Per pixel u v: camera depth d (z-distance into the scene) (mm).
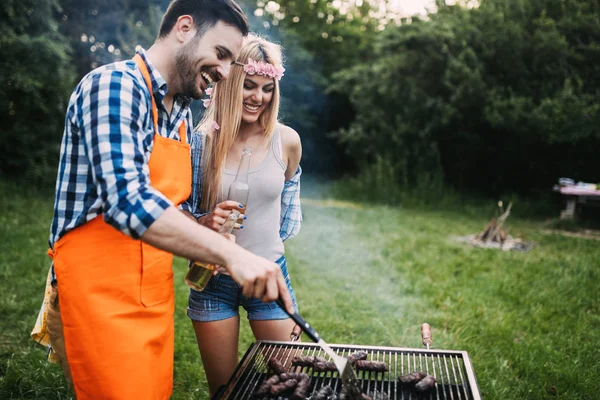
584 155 11242
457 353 1901
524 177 12133
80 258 1575
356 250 6637
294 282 5184
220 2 1602
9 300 4145
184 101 1797
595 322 4305
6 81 9078
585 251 6969
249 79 2117
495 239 7469
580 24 10586
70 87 10078
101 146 1395
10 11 9000
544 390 3141
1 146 9398
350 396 1558
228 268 1385
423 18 12734
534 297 4801
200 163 2223
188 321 4031
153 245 1373
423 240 7316
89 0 12000
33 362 3176
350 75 13984
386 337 3885
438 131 12391
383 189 12094
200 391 3049
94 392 1598
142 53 1629
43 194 9211
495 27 11266
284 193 2432
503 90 11078
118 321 1579
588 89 10477
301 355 1990
